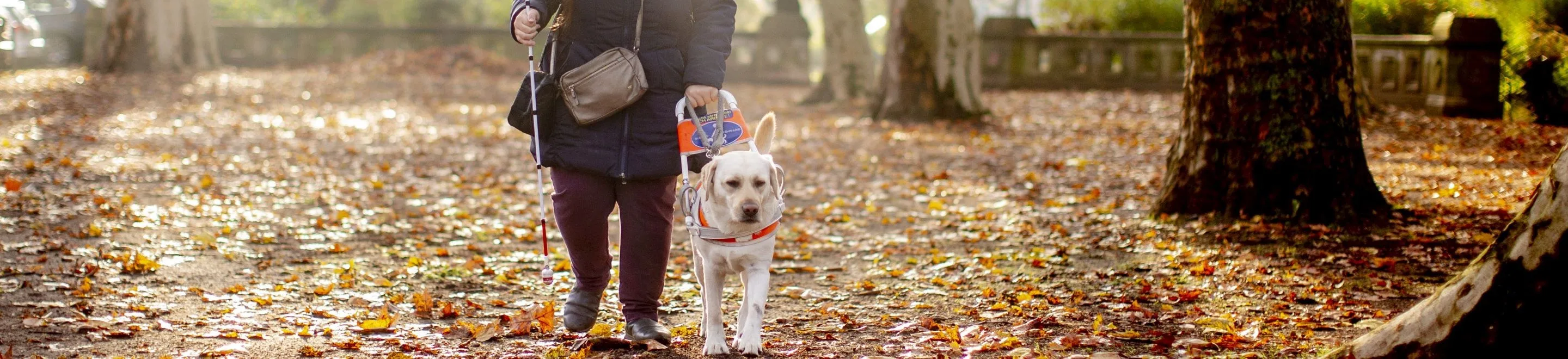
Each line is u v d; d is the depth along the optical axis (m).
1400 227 6.71
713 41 4.00
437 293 5.45
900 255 6.62
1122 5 23.94
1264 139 6.92
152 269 5.80
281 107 16.73
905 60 15.80
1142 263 6.06
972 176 10.38
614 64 3.84
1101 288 5.44
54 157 10.41
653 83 3.95
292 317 4.82
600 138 3.94
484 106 18.20
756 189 3.81
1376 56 15.88
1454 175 9.21
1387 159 10.40
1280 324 4.61
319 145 12.30
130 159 10.56
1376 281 5.43
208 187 9.06
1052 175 10.32
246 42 27.84
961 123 15.45
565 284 5.68
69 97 16.80
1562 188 3.12
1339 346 3.87
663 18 3.96
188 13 23.92
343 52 28.09
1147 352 4.15
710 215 3.88
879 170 10.89
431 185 9.68
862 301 5.30
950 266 6.15
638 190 4.04
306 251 6.54
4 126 12.73
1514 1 13.74
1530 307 3.15
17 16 23.64
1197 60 7.18
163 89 18.97
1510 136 12.00
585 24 3.94
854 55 19.66
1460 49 14.01
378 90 20.23
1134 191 9.09
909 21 15.67
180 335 4.45
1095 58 21.97
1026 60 22.44
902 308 5.09
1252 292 5.25
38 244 6.33
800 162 11.64
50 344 4.27
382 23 33.72
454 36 28.25
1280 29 6.80
